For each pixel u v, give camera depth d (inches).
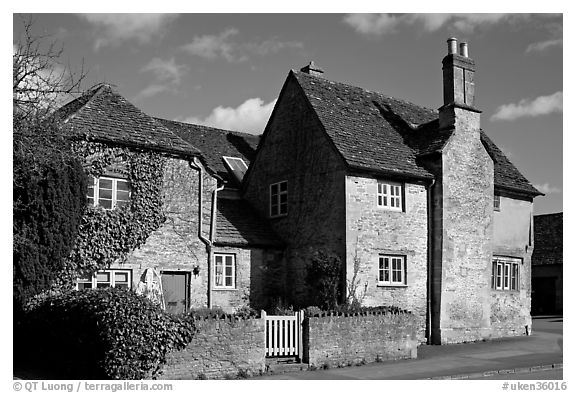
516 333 1072.2
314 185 932.0
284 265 956.6
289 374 663.1
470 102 1001.5
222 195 1043.3
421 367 713.6
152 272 793.6
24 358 668.1
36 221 677.3
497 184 1058.1
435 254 940.6
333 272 846.5
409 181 938.7
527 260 1114.1
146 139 812.6
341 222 877.8
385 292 893.2
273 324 692.1
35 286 674.8
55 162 685.3
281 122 1013.2
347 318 737.6
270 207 1009.5
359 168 878.4
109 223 768.9
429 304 933.2
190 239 841.5
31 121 663.1
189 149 846.5
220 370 629.9
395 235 914.7
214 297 868.6
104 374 562.6
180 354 604.4
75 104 853.2
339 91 1040.2
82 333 588.7
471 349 877.2
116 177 786.8
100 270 759.7
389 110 1077.8
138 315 574.2
